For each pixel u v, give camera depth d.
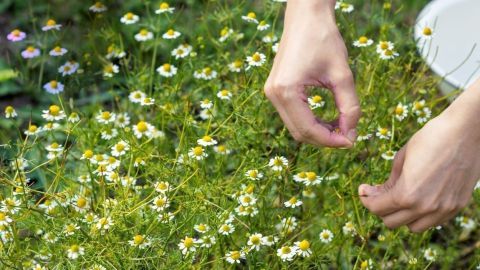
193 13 2.09
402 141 1.63
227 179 1.61
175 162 1.48
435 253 1.59
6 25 2.09
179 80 1.68
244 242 1.51
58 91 1.74
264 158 1.57
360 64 1.73
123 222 1.44
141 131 1.58
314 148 1.62
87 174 1.57
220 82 1.74
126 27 2.04
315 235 1.60
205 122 1.69
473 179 1.28
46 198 1.55
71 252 1.38
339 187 1.59
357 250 1.55
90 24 2.04
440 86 1.77
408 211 1.31
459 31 1.92
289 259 1.43
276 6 1.74
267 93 1.27
